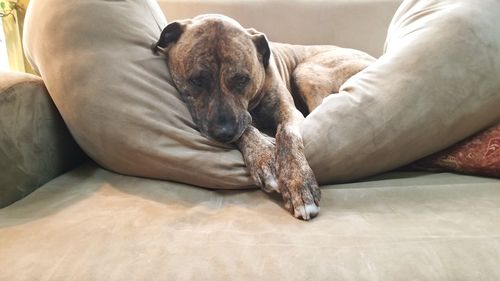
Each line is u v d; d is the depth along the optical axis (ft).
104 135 3.82
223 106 4.18
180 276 2.58
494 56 4.05
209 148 3.93
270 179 3.68
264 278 2.57
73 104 3.83
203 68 4.24
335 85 5.66
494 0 4.32
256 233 3.03
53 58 3.88
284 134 3.90
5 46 7.63
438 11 4.41
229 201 3.73
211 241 2.91
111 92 3.81
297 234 3.02
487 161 4.01
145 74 4.05
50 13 3.95
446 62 4.00
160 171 3.89
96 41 3.88
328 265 2.66
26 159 3.75
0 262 2.65
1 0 7.35
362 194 3.75
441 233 2.98
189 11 6.68
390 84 4.04
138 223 3.14
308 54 6.43
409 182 4.06
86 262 2.67
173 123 3.96
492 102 4.05
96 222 3.12
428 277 2.59
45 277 2.55
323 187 3.97
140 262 2.68
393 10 6.70
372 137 3.91
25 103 3.80
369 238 2.94
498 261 2.69
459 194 3.68
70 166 4.56
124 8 4.15
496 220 3.15
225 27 4.41
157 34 4.50
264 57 4.87
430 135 4.01
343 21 6.73
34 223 3.11
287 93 5.15
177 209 3.46
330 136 3.89
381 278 2.58
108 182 3.97
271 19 6.75
